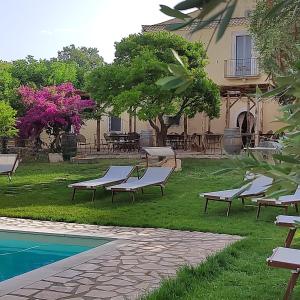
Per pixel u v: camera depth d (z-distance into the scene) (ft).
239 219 32.22
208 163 59.62
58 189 46.96
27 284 18.35
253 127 79.56
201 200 39.50
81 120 77.25
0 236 30.73
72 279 19.01
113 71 55.98
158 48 58.95
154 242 26.08
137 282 18.47
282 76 4.00
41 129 75.31
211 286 17.95
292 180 4.03
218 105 60.85
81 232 29.81
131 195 42.63
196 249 24.07
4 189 47.57
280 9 3.71
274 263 14.92
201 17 3.13
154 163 57.16
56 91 75.77
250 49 79.66
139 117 54.70
